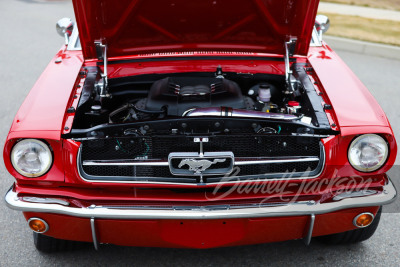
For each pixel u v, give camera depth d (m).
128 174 2.56
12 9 10.36
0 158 4.21
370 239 3.21
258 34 3.27
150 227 2.50
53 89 2.87
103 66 3.32
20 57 7.05
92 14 2.96
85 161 2.52
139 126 2.52
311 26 3.13
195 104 2.86
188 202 2.52
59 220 2.54
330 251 3.09
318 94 2.90
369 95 2.91
